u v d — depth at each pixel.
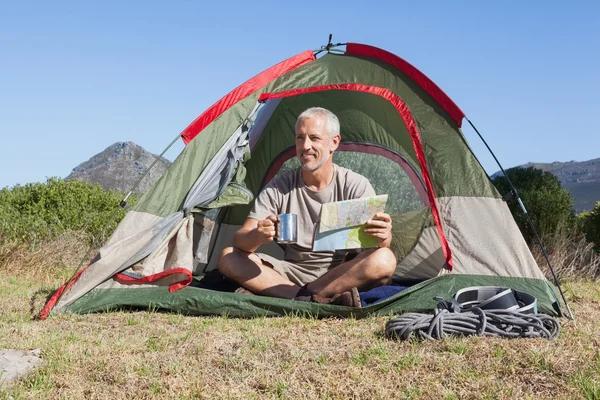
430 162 4.94
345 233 4.35
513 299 3.90
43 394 2.69
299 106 5.89
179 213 4.83
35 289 5.73
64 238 8.38
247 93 5.14
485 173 4.87
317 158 4.75
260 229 4.48
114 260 4.62
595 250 7.81
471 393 2.65
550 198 8.19
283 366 3.04
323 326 3.98
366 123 5.74
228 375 2.93
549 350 3.19
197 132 5.04
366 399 2.64
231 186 5.10
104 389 2.77
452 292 4.46
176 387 2.77
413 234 5.46
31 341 3.46
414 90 5.07
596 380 2.75
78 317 4.32
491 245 4.68
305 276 4.83
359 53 5.38
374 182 5.71
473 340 3.40
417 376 2.89
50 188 9.99
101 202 10.09
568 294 5.59
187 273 4.57
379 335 3.69
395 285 5.21
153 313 4.41
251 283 4.59
